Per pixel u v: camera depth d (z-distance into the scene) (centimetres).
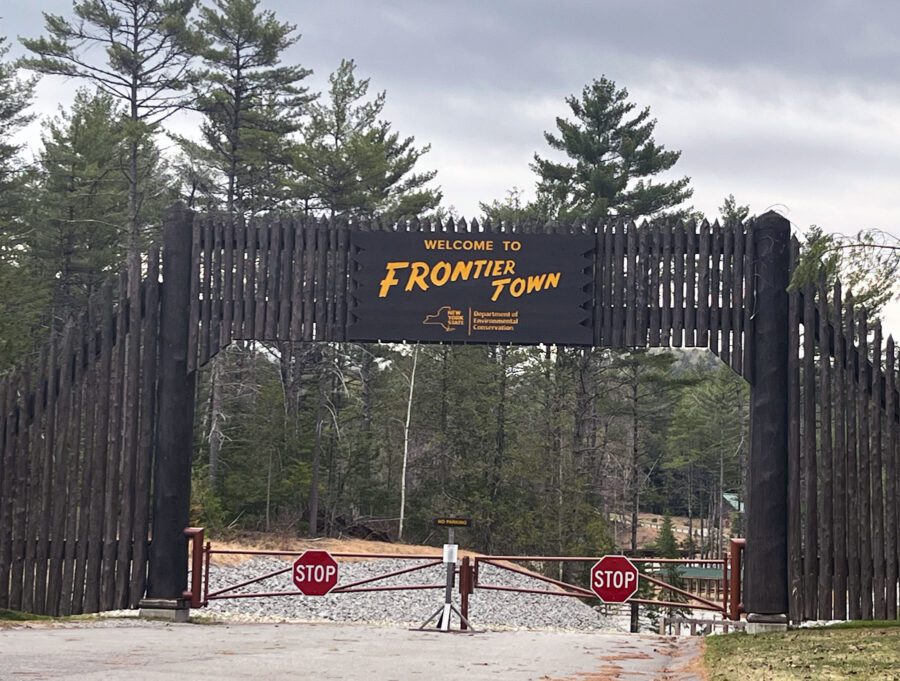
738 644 1329
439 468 5750
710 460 8456
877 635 1344
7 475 1636
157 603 1598
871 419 1544
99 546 1620
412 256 1611
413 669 970
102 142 5494
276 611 2902
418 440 5788
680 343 1576
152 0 4856
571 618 3581
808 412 1549
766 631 1507
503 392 5706
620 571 1628
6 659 941
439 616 1634
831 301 1569
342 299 1627
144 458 1623
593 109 5206
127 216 5509
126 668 897
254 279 1641
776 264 1557
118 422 1633
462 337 1592
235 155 5434
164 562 1603
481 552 5412
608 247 1602
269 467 4831
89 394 1642
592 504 5578
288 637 1344
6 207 5469
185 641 1222
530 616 3444
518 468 5325
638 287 1589
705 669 1048
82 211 5538
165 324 1636
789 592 1530
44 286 5072
